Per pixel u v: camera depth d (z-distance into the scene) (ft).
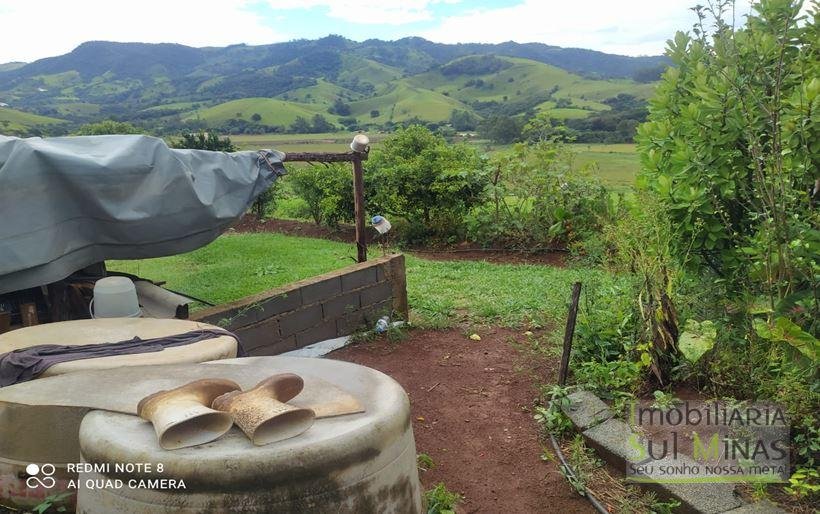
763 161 13.66
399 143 42.50
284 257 30.35
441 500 10.95
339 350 18.79
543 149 36.52
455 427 14.37
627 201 23.65
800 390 12.17
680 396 14.32
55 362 10.07
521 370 17.15
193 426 7.41
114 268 28.22
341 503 7.27
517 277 27.55
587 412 13.76
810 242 12.94
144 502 6.92
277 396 8.01
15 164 12.92
